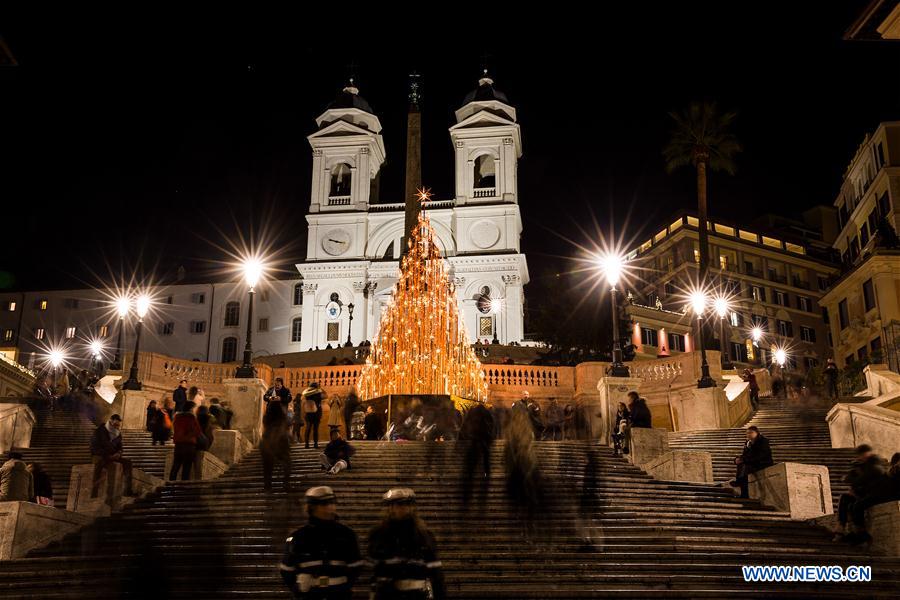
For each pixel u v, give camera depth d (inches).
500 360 1689.2
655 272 2972.4
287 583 255.0
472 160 2746.1
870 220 1774.1
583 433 973.2
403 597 254.1
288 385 1315.2
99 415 992.9
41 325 2876.5
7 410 787.4
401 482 603.8
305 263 2655.0
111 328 2854.3
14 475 545.3
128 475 604.1
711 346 1878.7
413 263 1631.4
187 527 527.2
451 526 508.7
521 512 495.5
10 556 490.6
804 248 3041.3
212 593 418.9
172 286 2861.7
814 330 2952.8
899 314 1502.2
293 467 697.6
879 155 1706.4
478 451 547.5
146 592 420.2
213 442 764.0
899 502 467.8
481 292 2576.3
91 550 500.1
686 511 557.0
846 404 790.5
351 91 2935.5
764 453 614.9
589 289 1923.0
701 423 1072.8
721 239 2876.5
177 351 2805.1
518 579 430.9
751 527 532.4
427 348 1419.8
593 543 482.0
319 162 2778.1
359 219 2701.8
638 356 2559.1
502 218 2655.0
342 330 2596.0
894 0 507.2
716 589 424.5
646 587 428.1
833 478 666.2
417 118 2010.3
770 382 1213.7
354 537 260.8
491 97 2802.7
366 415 909.8
